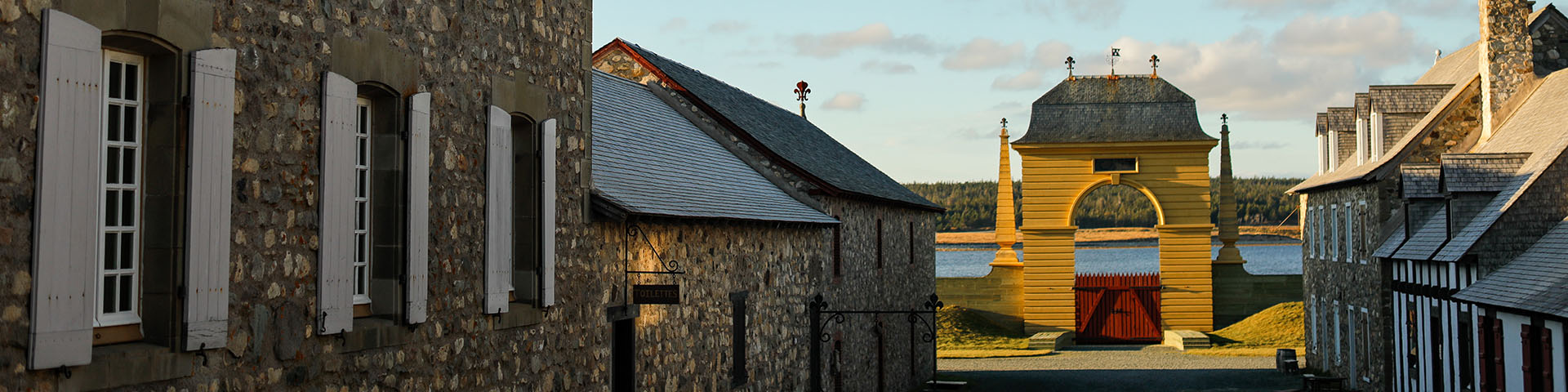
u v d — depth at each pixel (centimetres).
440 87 960
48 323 621
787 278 2027
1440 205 2288
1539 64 2441
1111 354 3794
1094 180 4169
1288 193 3622
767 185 2238
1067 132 4209
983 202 15038
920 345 3130
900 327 2927
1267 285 4159
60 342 629
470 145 1011
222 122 721
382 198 906
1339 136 3325
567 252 1201
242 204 747
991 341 4016
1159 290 4141
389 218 904
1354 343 2806
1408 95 2848
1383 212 2528
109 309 689
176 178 695
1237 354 3681
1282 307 4106
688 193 1705
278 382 784
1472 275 1892
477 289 1023
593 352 1276
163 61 696
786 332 2009
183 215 698
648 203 1450
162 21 677
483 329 1030
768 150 2331
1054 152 4200
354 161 859
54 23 616
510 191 1089
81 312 642
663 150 1919
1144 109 4209
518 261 1126
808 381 2127
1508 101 2430
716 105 2444
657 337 1470
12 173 601
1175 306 4122
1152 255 13988
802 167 2317
